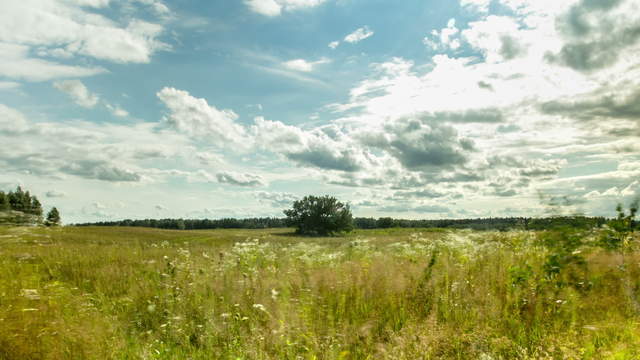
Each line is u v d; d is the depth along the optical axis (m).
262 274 9.38
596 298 6.32
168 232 71.19
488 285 7.18
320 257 12.02
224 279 8.85
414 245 13.93
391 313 6.66
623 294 6.20
